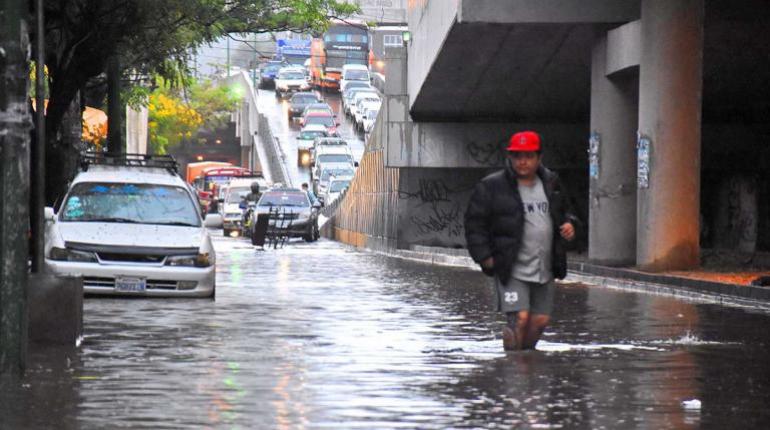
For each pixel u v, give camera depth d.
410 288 42.19
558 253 22.17
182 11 53.56
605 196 54.78
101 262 34.47
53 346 23.64
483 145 79.94
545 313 22.69
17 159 18.95
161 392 17.98
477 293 39.72
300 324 28.59
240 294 38.25
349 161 155.00
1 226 19.00
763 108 73.50
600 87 55.00
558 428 15.31
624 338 25.92
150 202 37.38
